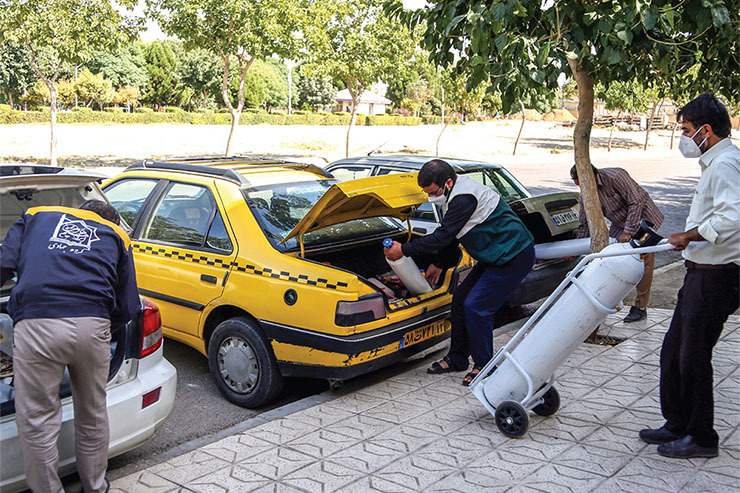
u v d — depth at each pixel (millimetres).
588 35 5461
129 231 5723
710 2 4961
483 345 5035
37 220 3307
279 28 19656
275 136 45906
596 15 5195
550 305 4320
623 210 6305
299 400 5082
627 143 47875
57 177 4004
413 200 4953
